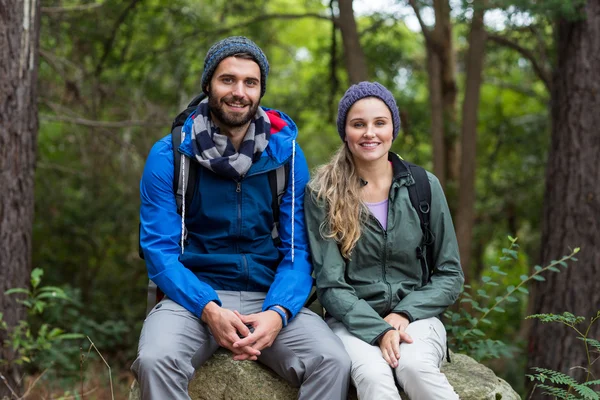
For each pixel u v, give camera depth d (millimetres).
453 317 4012
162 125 7762
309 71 12258
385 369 2785
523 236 11492
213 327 2877
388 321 2965
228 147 3082
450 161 9500
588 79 5133
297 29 12508
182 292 2941
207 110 3188
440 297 3031
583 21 5184
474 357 3945
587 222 5016
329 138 11633
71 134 8898
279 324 2920
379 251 3062
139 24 8852
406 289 3080
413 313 2967
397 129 3182
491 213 10883
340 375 2803
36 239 9539
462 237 7586
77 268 9812
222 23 9242
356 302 2965
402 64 9203
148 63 8883
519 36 7801
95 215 9359
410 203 3062
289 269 3125
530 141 9984
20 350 4316
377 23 8570
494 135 10828
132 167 9234
